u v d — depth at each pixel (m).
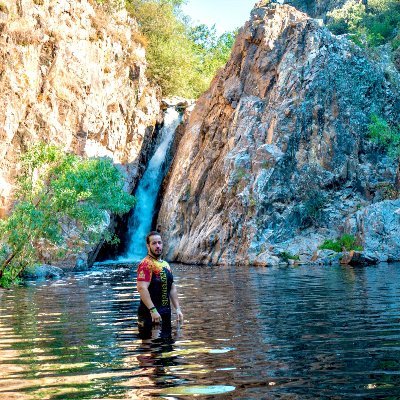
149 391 4.77
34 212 22.08
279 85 39.03
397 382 4.71
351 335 7.08
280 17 42.59
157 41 57.03
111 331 8.41
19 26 35.53
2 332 8.85
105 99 42.75
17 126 35.16
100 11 45.81
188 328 8.33
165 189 46.69
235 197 35.59
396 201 31.91
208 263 35.09
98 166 26.36
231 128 40.03
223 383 4.93
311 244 33.00
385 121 38.91
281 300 12.09
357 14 73.81
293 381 4.89
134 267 32.41
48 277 26.44
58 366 5.98
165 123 50.81
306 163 36.34
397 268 22.62
